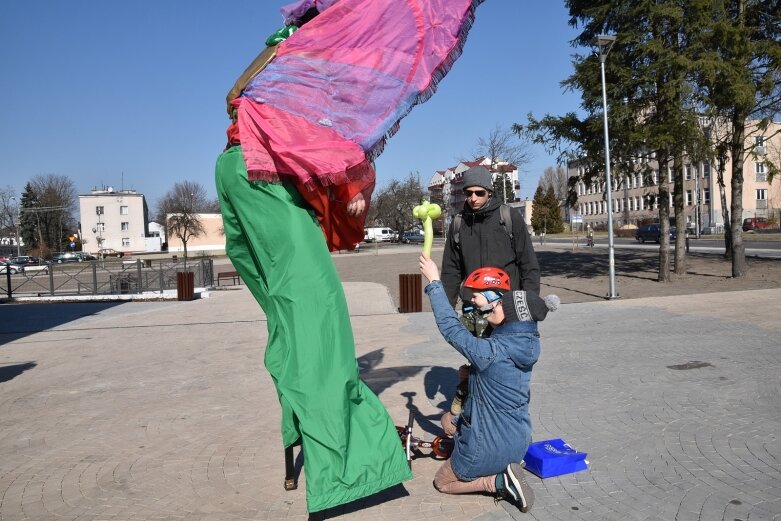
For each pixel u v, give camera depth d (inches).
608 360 303.6
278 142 139.8
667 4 639.1
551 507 146.6
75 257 2598.4
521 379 138.6
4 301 834.2
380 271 1214.9
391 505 152.4
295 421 150.3
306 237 142.9
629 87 691.4
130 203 3538.4
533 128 790.5
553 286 761.0
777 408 214.4
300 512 152.2
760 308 458.3
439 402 243.4
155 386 299.4
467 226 177.2
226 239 157.1
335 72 150.8
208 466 186.5
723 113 689.6
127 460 195.3
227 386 293.3
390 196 3117.6
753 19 710.5
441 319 142.9
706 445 182.2
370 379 288.5
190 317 593.0
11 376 342.3
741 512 139.4
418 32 156.9
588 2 760.3
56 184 3437.5
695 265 910.4
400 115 153.3
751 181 2448.3
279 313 142.9
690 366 282.4
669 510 142.2
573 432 199.5
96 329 532.1
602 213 3563.0
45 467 191.9
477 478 147.4
